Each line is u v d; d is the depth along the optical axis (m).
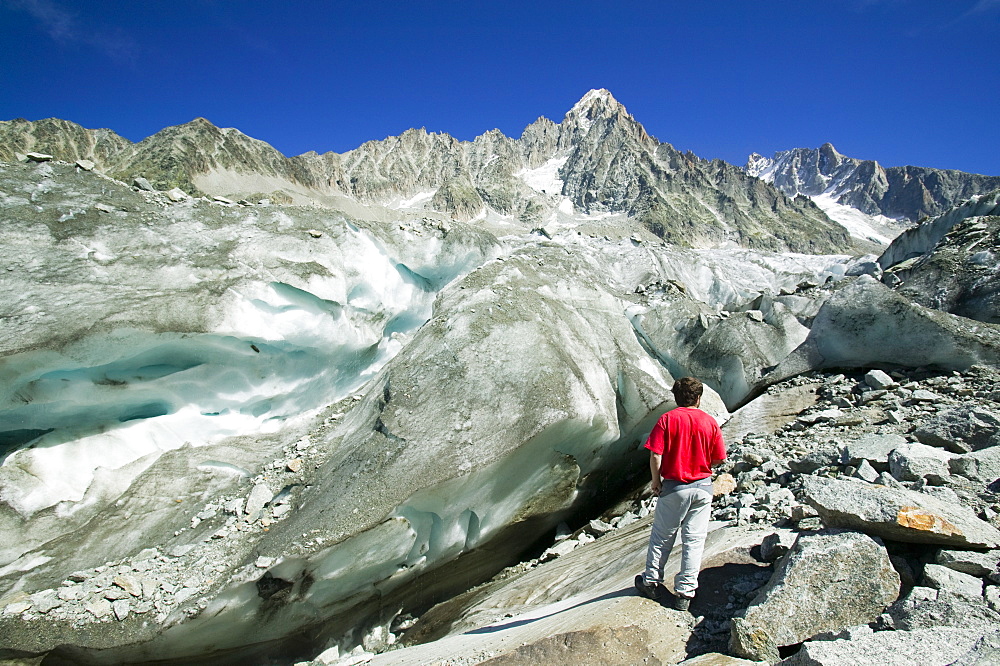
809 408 10.77
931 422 7.52
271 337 8.88
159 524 7.74
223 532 7.54
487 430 7.97
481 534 8.39
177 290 8.28
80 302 7.62
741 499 7.16
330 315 9.59
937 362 10.66
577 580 6.86
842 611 4.33
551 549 8.84
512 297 9.66
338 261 9.86
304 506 7.64
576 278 11.58
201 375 8.85
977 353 10.27
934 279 13.53
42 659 6.40
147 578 6.96
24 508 7.47
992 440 6.81
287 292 9.11
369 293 10.30
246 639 7.21
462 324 8.96
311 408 9.96
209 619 6.70
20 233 8.07
